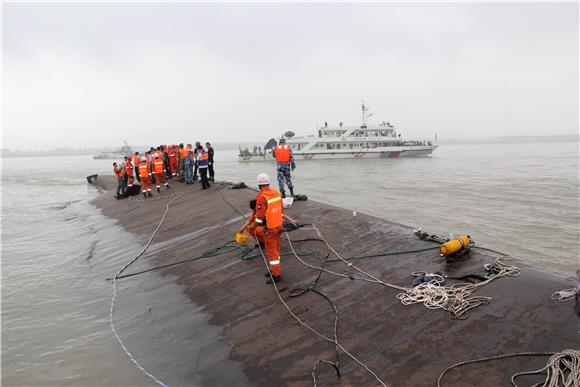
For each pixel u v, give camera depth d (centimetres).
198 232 1155
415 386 399
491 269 592
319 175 4666
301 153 6028
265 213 665
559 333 434
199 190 1828
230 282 740
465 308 508
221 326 600
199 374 498
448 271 622
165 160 2392
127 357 581
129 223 1548
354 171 5059
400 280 623
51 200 3105
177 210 1524
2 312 797
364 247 780
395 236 805
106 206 2109
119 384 517
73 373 556
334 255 767
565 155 10100
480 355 425
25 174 7300
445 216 2253
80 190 3900
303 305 602
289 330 545
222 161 10300
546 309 479
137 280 904
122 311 752
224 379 475
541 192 3022
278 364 478
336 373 440
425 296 550
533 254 1540
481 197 2881
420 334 478
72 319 745
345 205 2694
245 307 636
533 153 12106
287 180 1195
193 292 749
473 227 1977
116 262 1087
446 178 4219
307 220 995
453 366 414
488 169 5381
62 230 1777
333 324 538
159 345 594
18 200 3128
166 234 1245
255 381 457
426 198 2912
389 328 503
